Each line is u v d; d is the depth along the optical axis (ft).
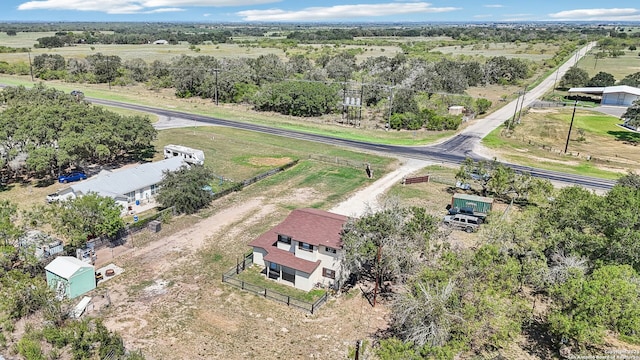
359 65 568.41
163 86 491.72
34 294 109.40
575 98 449.48
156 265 137.28
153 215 165.07
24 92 302.45
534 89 497.05
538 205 190.60
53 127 213.46
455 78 422.82
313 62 606.96
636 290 93.71
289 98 359.87
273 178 219.61
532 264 112.68
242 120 347.15
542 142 298.56
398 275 118.83
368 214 128.88
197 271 134.62
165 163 207.62
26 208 174.50
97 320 101.86
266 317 114.01
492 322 93.30
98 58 554.05
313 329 109.81
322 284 128.77
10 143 205.36
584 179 222.28
